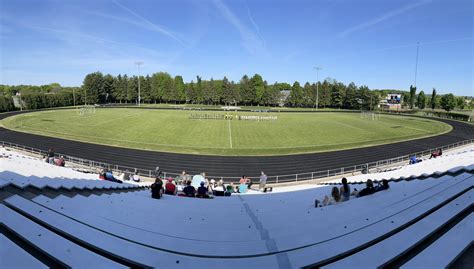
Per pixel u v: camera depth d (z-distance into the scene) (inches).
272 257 163.5
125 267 141.4
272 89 4704.7
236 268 149.9
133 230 217.6
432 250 151.9
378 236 193.5
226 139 1599.4
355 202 330.6
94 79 4293.8
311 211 310.0
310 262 158.2
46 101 3535.9
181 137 1631.4
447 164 542.6
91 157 1159.6
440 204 261.6
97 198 339.6
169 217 280.7
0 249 145.2
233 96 4702.3
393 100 4426.7
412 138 1678.2
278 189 709.9
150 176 938.1
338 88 4466.0
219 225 258.2
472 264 143.6
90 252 155.6
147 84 4778.5
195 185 627.8
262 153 1269.7
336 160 1181.7
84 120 2204.7
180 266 152.1
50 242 164.4
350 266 143.9
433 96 4089.6
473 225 179.0
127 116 2513.5
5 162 490.9
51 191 349.4
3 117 2337.6
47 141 1419.8
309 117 2768.2
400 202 290.2
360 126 2156.7
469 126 2177.7
